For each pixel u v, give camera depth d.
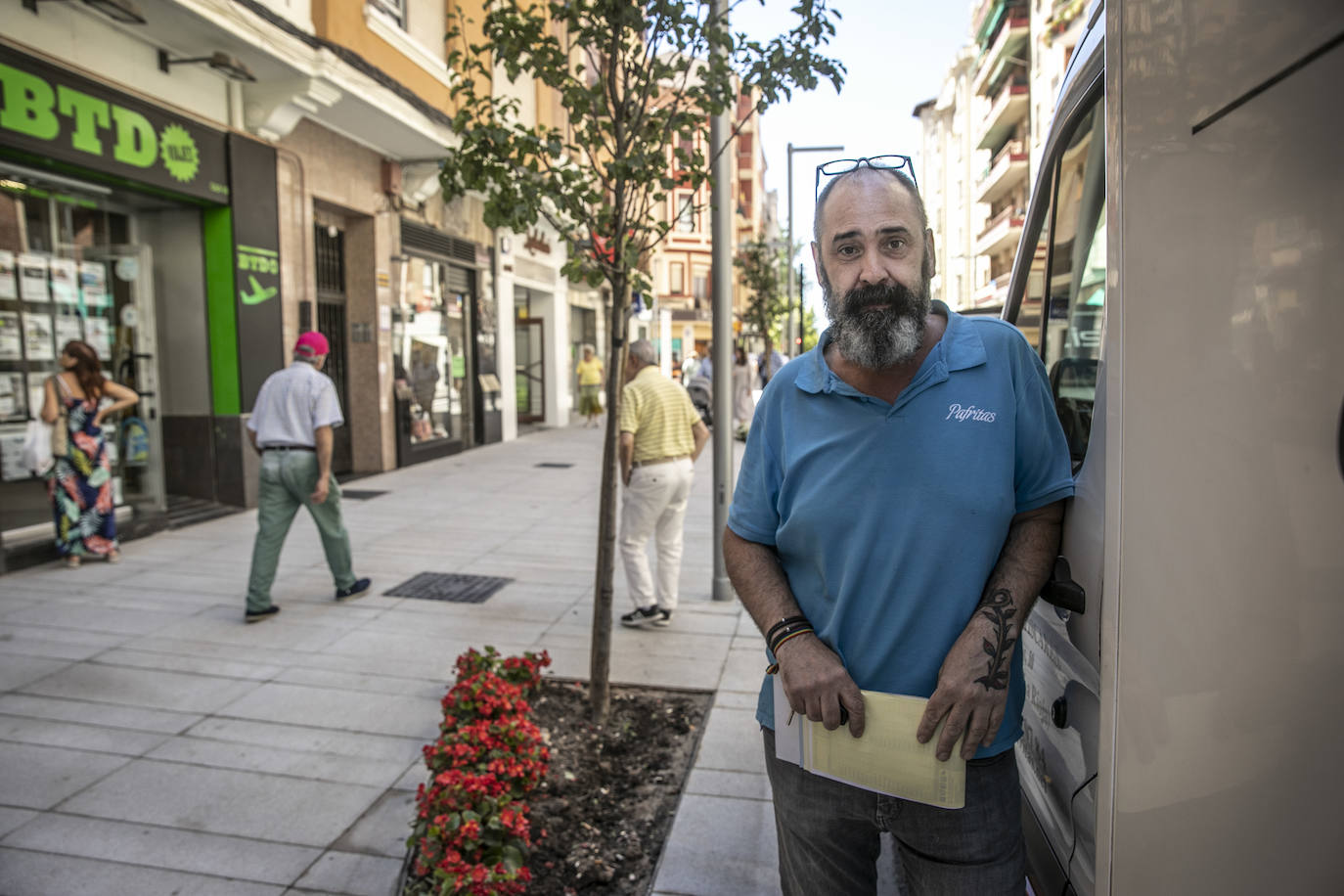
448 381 15.53
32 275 7.48
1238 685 1.29
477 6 13.28
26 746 3.95
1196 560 1.30
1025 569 1.62
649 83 3.78
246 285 9.55
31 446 6.84
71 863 3.07
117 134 7.77
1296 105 1.23
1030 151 34.88
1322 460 1.23
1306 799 1.27
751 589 1.82
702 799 3.47
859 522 1.65
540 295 21.77
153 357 8.58
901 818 1.69
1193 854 1.34
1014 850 1.70
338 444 12.74
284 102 9.54
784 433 1.78
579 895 2.89
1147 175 1.31
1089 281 2.37
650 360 5.54
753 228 63.09
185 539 8.20
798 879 1.87
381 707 4.40
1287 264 1.24
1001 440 1.61
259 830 3.30
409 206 13.79
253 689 4.62
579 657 5.10
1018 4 35.19
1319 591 1.24
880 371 1.64
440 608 6.06
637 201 4.07
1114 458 1.36
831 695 1.63
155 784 3.63
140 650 5.18
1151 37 1.30
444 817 2.78
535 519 9.47
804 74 3.79
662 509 5.53
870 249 1.61
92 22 7.57
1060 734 1.86
